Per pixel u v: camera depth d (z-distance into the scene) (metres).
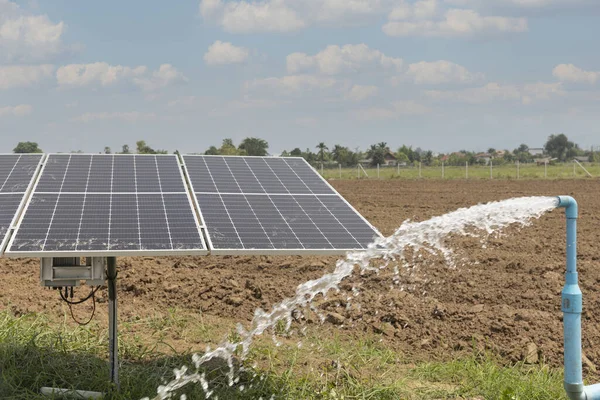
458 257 14.71
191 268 14.29
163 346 9.42
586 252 15.35
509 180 41.78
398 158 111.19
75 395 7.57
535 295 11.56
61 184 8.47
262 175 9.86
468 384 8.11
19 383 7.88
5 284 12.91
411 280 12.78
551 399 7.60
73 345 9.07
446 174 53.78
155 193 8.52
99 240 6.95
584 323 10.19
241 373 8.26
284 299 11.78
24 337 9.14
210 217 7.98
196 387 7.72
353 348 9.38
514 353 9.05
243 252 7.08
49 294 12.15
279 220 8.20
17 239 6.78
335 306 11.34
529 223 20.05
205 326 10.46
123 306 11.55
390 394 7.79
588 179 41.12
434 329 10.12
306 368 8.51
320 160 104.19
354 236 7.93
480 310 10.78
